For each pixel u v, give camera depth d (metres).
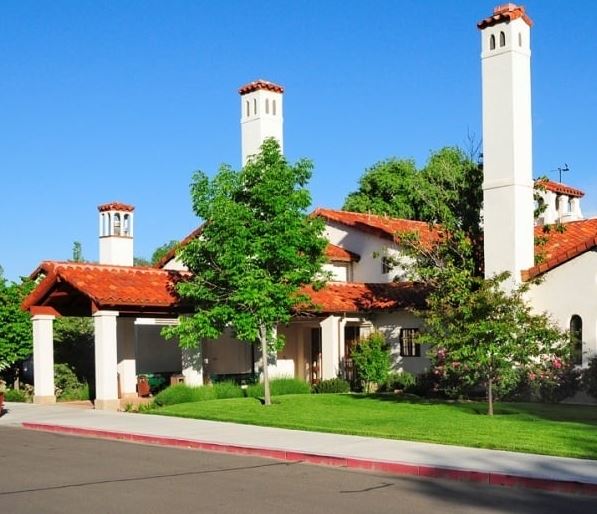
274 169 22.42
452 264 22.88
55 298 26.03
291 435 16.31
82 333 31.52
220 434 16.80
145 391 28.61
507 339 18.59
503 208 22.78
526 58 23.19
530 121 23.27
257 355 30.91
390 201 50.31
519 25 22.98
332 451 13.98
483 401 22.75
